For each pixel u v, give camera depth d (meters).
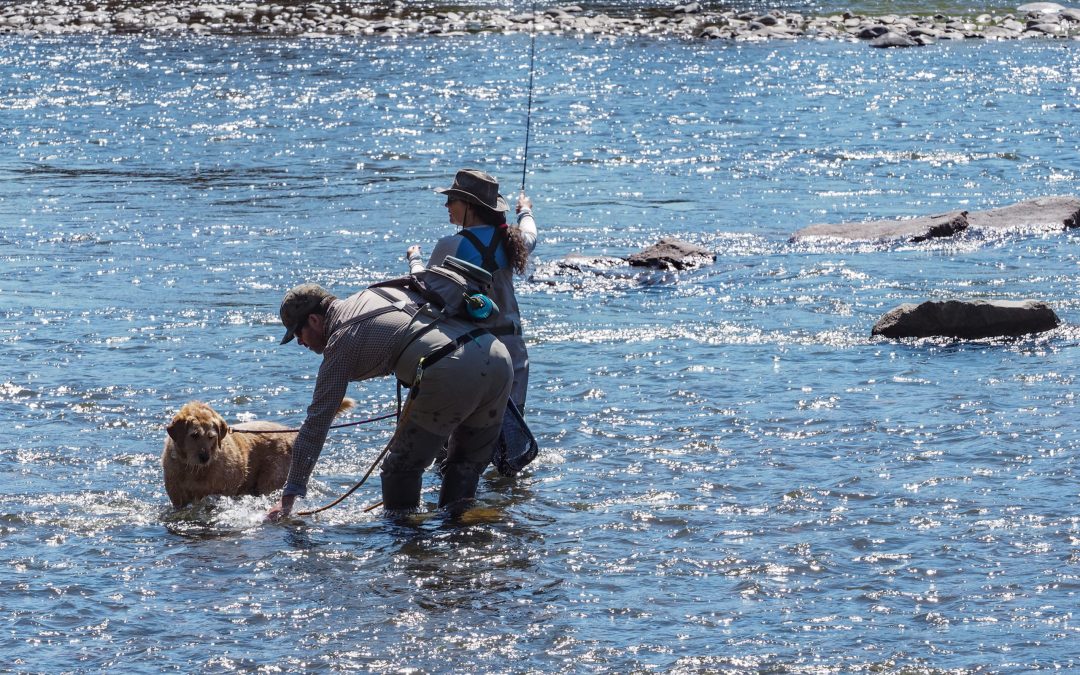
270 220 55.03
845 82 99.19
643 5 157.75
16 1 156.12
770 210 56.81
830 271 44.62
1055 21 140.88
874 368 32.50
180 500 24.20
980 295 40.31
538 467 25.92
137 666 17.45
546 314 39.44
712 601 19.39
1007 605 18.95
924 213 55.53
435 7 154.62
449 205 25.19
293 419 29.09
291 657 17.70
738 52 118.50
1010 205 54.31
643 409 29.53
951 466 25.12
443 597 19.70
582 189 61.91
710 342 35.66
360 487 25.42
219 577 20.56
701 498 23.88
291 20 140.75
